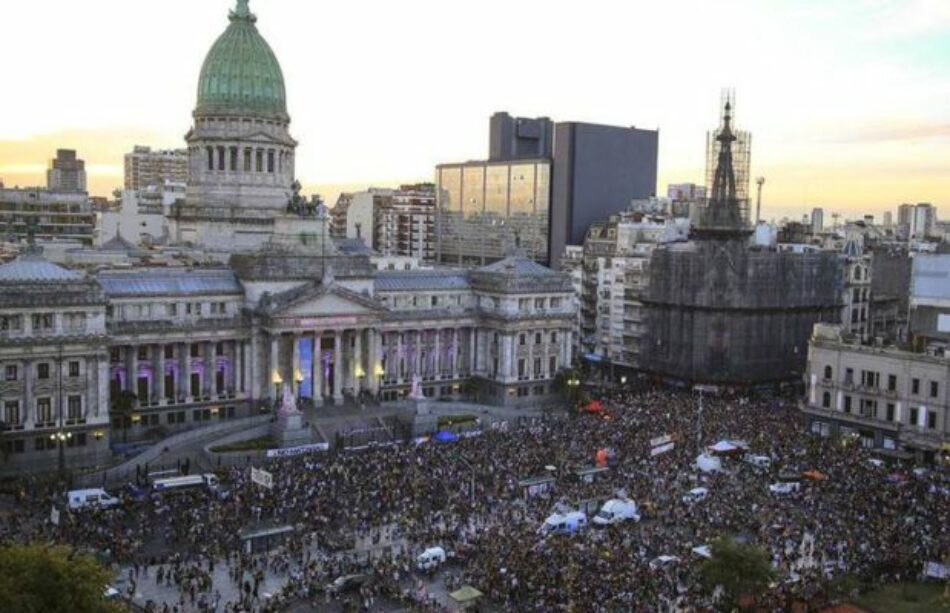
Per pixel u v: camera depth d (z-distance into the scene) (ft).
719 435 453.58
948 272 508.53
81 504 344.69
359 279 557.33
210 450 430.20
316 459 418.72
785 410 549.95
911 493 364.99
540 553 293.23
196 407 501.97
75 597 205.67
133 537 318.04
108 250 644.69
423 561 294.87
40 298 424.46
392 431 479.82
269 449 434.30
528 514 342.64
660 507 345.72
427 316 583.58
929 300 516.32
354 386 548.31
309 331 520.01
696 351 631.15
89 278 440.86
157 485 364.58
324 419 489.26
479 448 427.33
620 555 292.81
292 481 375.25
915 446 465.06
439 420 500.74
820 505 351.46
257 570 296.51
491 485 375.86
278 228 556.10
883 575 290.97
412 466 397.60
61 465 397.39
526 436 449.89
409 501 356.38
